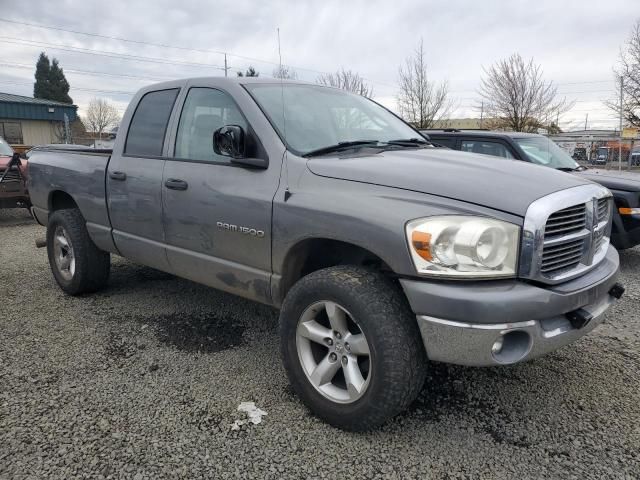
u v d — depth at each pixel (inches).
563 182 108.2
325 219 106.3
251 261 125.3
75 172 182.4
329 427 109.1
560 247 100.0
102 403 117.9
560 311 96.2
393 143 141.0
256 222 120.6
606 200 119.6
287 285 121.5
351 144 131.4
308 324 111.6
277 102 134.3
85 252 184.1
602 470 96.0
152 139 156.2
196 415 113.4
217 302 185.9
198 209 135.2
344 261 122.0
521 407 117.6
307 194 111.7
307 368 112.3
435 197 98.2
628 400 120.3
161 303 184.9
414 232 94.3
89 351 145.3
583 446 103.2
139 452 100.7
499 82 1136.8
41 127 1358.3
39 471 94.9
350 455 100.4
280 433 107.1
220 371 133.8
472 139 291.3
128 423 110.0
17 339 153.2
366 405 101.0
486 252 92.7
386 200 100.9
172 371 133.6
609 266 114.9
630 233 236.8
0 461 97.4
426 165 111.5
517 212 94.0
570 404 118.8
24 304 184.9
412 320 99.7
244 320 168.9
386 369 97.3
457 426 110.1
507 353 95.5
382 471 96.0
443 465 97.7
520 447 103.1
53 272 199.0
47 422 110.0
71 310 178.2
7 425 108.7
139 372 133.0
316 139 128.3
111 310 178.2
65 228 186.5
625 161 1188.5
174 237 145.4
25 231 346.9
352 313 101.1
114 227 169.9
